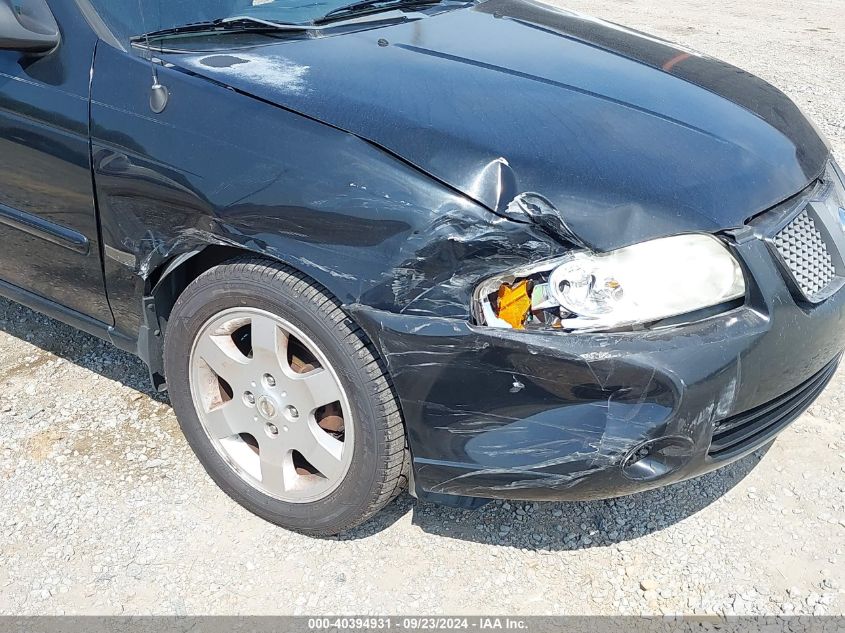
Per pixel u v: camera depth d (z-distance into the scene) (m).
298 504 2.29
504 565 2.29
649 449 1.90
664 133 2.12
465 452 1.99
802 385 2.21
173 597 2.18
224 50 2.32
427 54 2.39
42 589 2.20
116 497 2.50
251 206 2.02
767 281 1.95
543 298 1.86
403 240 1.88
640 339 1.85
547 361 1.83
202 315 2.23
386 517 2.44
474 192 1.87
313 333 2.04
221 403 2.39
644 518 2.45
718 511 2.47
